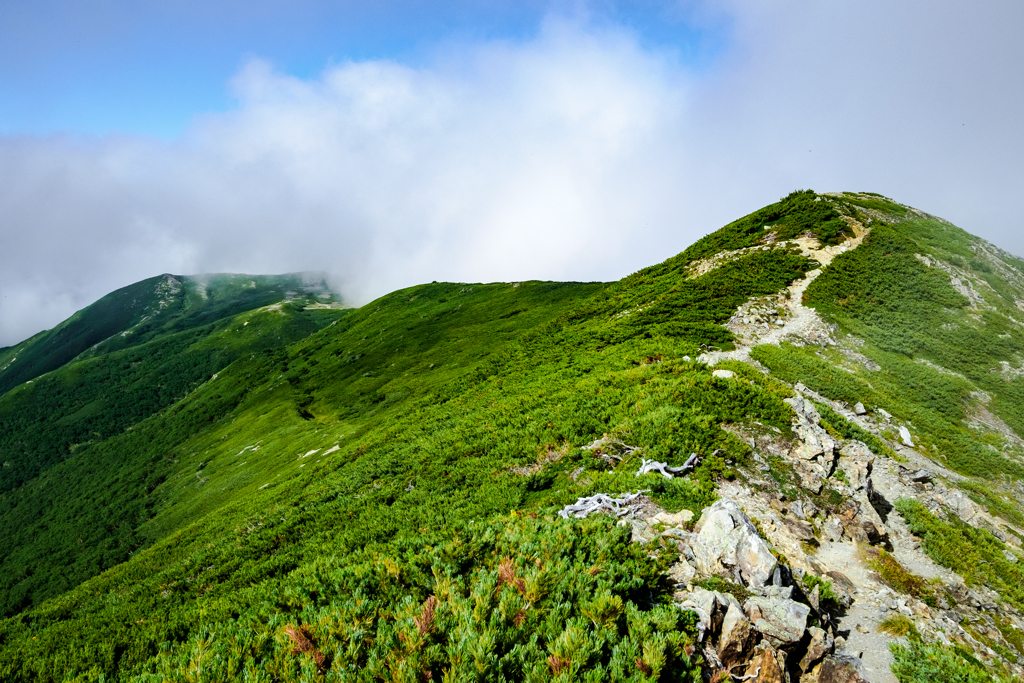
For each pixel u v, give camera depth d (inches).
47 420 7751.0
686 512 534.6
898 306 1568.7
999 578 595.5
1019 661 465.1
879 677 393.4
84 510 3809.1
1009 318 1552.7
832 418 884.6
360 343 4239.7
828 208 2138.3
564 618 339.9
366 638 331.3
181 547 1328.7
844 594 489.4
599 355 1401.3
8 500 4835.1
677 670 317.7
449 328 3570.4
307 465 1798.7
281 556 875.4
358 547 768.9
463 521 701.3
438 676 298.7
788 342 1370.6
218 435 4067.4
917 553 611.5
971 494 922.1
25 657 752.3
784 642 366.9
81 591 1201.4
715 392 837.2
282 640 345.4
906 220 2145.7
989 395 1301.7
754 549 430.9
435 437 1164.5
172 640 687.7
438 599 360.2
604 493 623.2
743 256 1934.1
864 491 675.4
